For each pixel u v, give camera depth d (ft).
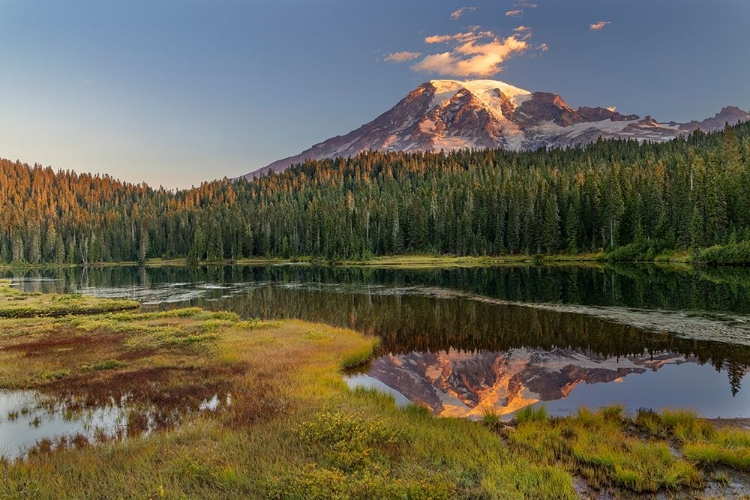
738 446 37.35
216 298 175.63
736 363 68.80
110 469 35.24
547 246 322.55
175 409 52.44
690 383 60.29
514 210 347.15
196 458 36.42
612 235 293.02
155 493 30.73
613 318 106.93
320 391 55.72
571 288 166.81
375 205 459.73
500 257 344.49
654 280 175.11
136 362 74.43
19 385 63.10
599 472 33.86
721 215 230.48
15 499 31.14
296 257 457.27
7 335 100.89
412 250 398.62
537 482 31.96
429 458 36.14
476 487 31.60
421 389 62.08
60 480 33.68
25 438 45.24
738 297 127.85
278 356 75.97
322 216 460.55
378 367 73.97
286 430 41.81
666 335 87.51
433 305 140.77
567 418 46.21
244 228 486.79
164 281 269.03
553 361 74.23
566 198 330.95
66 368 71.61
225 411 49.42
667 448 36.76
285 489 30.78
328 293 183.52
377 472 33.68
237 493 30.71
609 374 65.72
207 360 74.28
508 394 59.06
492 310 127.03
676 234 260.62
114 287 233.14
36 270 435.53
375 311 132.77
